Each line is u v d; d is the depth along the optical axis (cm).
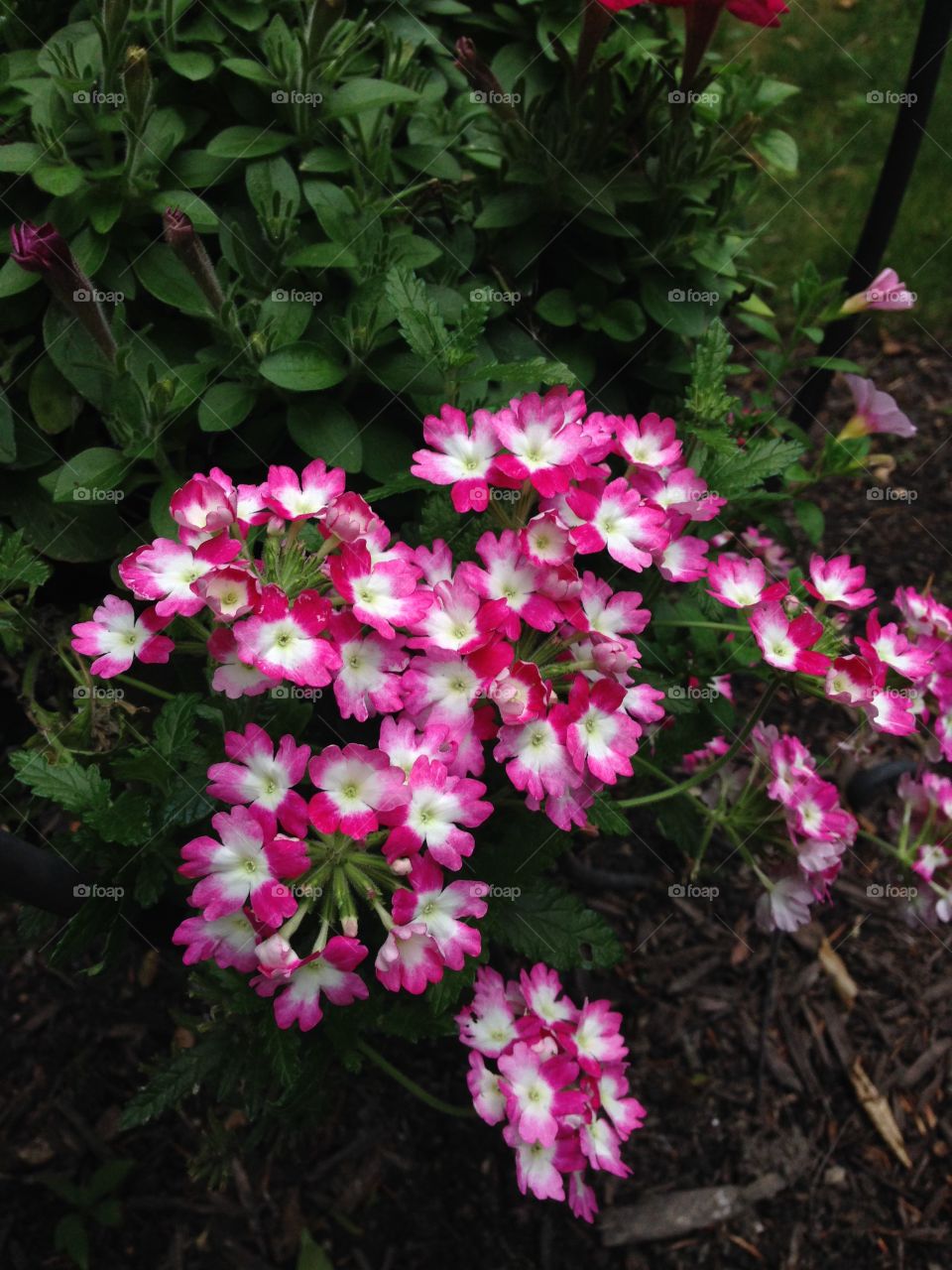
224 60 28
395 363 28
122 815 23
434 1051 37
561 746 22
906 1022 39
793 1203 35
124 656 22
